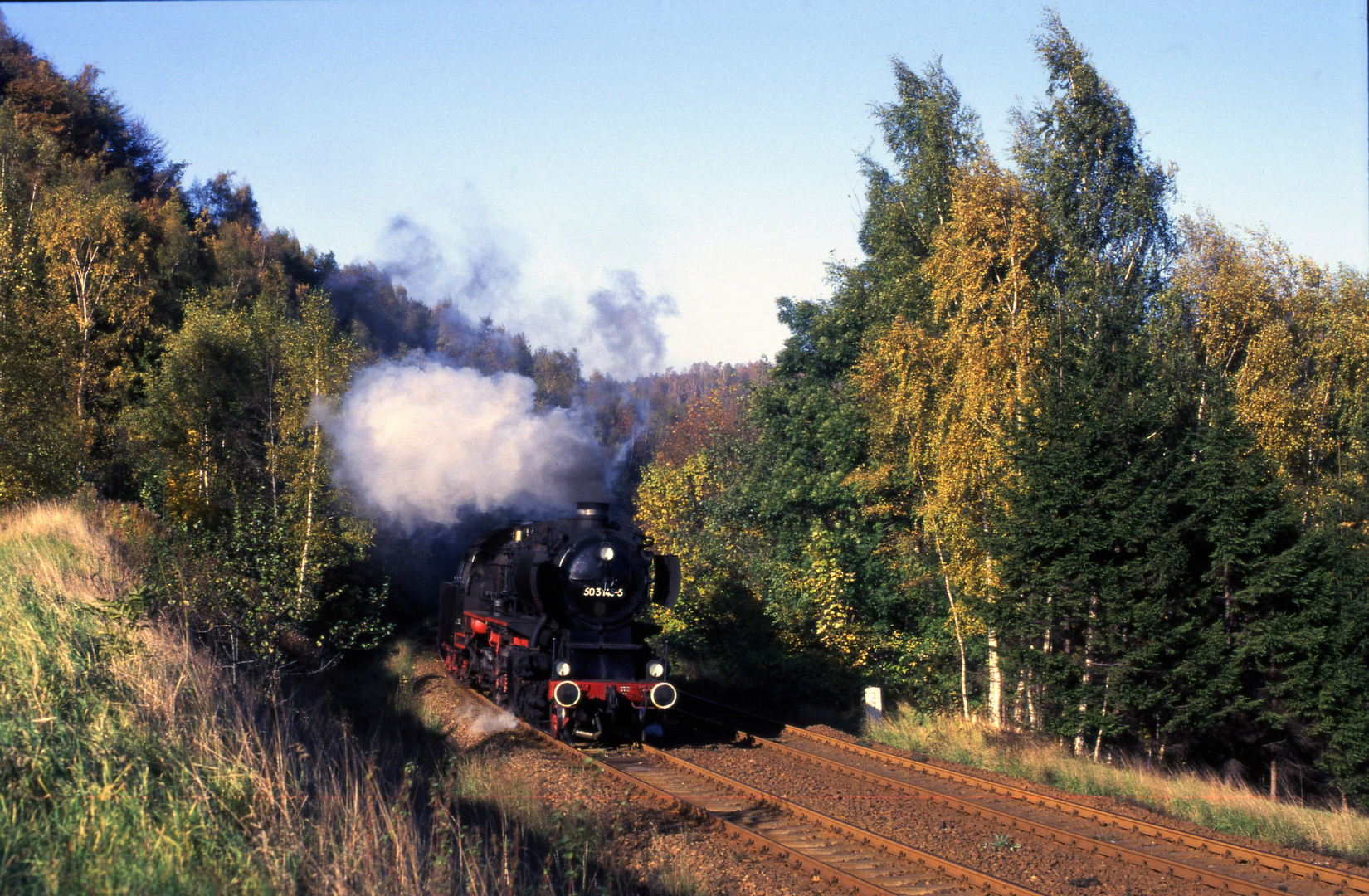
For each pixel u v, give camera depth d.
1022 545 15.20
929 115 21.52
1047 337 16.59
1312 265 20.97
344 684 17.03
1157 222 19.06
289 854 5.61
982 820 9.87
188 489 21.42
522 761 11.84
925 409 18.14
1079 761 13.49
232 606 10.44
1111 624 14.59
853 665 18.94
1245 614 15.20
